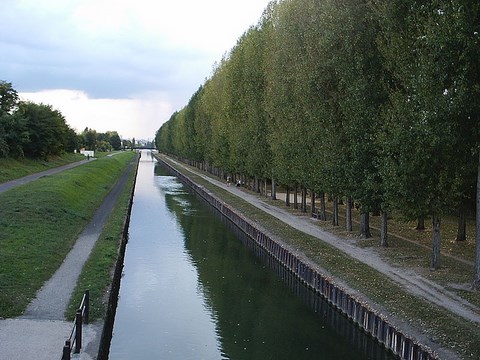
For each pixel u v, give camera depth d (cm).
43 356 1803
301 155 4766
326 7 4106
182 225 6109
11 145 8694
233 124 8175
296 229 4766
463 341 2088
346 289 2873
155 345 2538
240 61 7931
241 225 5656
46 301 2408
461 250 3728
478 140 2664
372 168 3572
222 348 2525
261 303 3262
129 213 6319
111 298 2716
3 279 2617
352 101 3650
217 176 12125
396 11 3167
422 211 2944
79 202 5841
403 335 2208
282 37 5400
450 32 2512
